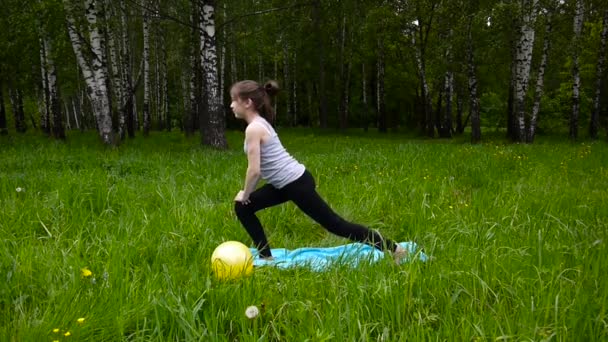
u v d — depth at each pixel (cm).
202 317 318
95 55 1429
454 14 2172
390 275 346
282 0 2888
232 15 2706
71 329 285
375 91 3931
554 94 3275
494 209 575
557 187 726
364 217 592
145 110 2481
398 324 296
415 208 587
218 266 372
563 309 297
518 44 1919
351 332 280
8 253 387
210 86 1559
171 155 1213
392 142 2098
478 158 1109
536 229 493
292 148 1762
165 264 387
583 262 379
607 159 1152
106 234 457
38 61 2275
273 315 316
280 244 511
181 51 2856
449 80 2638
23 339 273
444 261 387
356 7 2906
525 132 1981
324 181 795
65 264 373
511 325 285
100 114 1452
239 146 1784
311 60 3594
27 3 1527
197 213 537
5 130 2408
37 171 802
